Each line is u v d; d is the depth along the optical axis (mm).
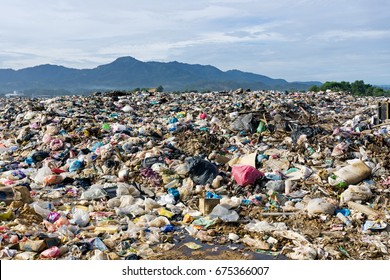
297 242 9086
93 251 8633
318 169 13695
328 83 69312
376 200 11297
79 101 30609
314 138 16453
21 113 25578
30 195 11898
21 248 8625
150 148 16312
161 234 9633
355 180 12312
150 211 10961
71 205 11477
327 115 25703
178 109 27031
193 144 16391
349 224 10047
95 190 12094
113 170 14250
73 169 14570
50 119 21516
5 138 20250
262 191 12312
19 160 16328
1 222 9883
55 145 17109
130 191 12078
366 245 9000
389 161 13648
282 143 16812
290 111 22547
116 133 18953
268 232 9664
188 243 9203
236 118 20859
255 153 14680
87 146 17141
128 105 28750
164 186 12898
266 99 31719
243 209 11164
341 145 15078
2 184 12344
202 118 23281
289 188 12234
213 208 10820
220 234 9750
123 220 10367
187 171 13102
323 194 11930
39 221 10156
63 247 8641
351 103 33812
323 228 9945
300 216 10570
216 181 12656
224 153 15922
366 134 17469
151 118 24188
